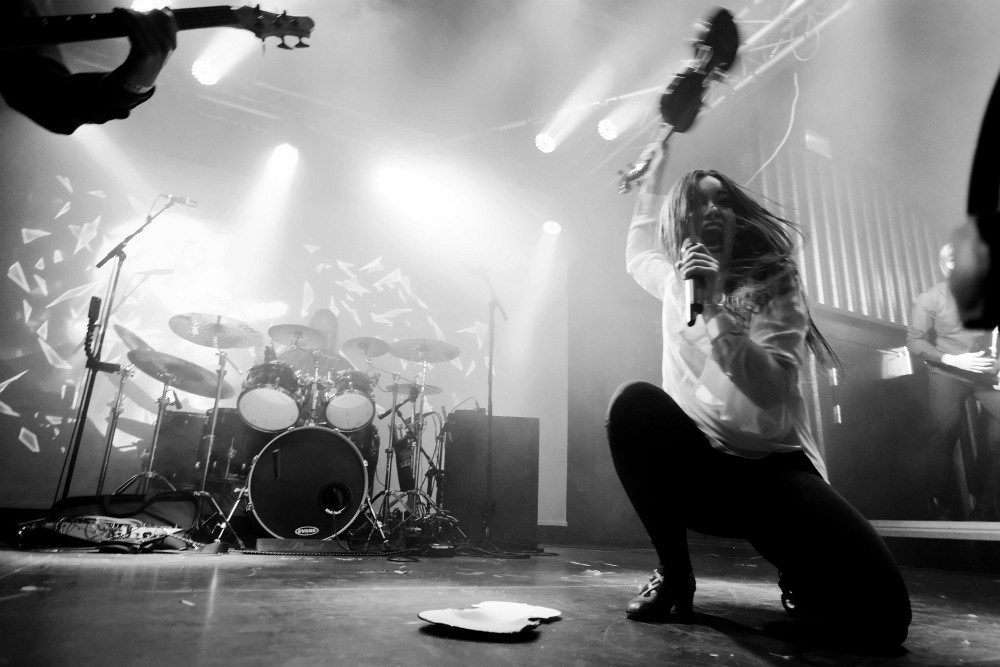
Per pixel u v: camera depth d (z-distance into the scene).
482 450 4.47
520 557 3.57
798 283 1.42
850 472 3.88
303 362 4.85
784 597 1.52
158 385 4.91
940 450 3.77
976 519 3.63
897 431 3.95
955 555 3.29
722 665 1.00
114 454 4.70
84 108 1.04
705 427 1.39
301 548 3.22
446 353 4.91
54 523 3.11
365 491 3.61
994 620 1.61
